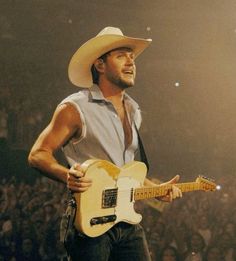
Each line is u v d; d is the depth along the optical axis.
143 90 25.98
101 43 2.33
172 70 26.58
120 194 2.31
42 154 2.24
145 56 26.70
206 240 12.94
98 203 2.20
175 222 12.95
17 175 18.69
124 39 2.33
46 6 25.41
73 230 2.21
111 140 2.35
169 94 26.09
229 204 15.05
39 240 11.41
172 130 24.33
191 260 11.16
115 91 2.43
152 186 2.54
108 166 2.22
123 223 2.41
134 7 26.89
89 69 2.43
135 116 2.52
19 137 19.72
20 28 24.95
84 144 2.33
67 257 2.39
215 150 24.00
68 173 2.11
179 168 23.03
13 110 20.64
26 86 23.53
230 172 23.45
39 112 21.44
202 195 14.84
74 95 2.35
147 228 12.34
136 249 2.46
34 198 13.60
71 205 2.16
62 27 25.56
